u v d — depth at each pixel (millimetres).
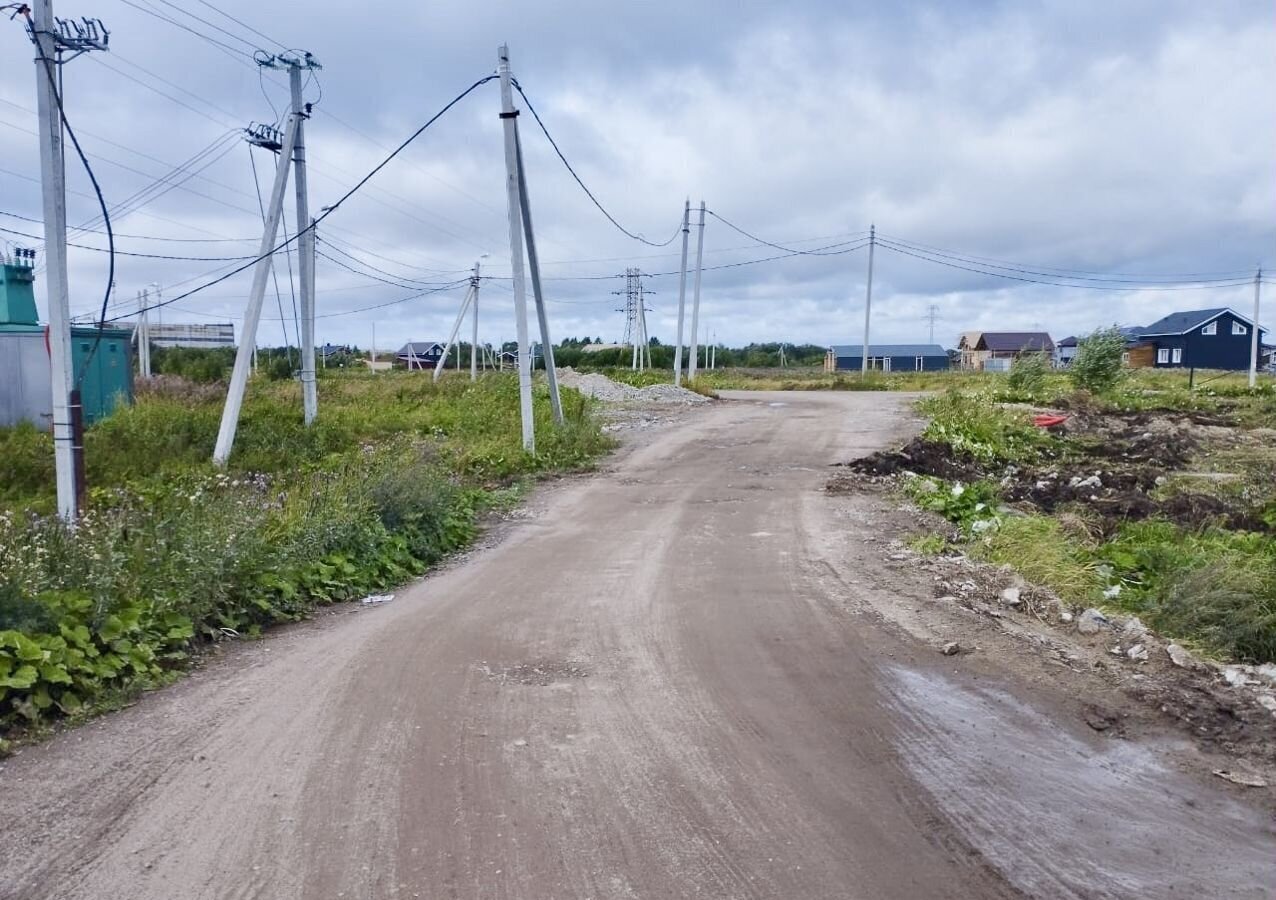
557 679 5641
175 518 7934
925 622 6746
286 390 30438
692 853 3713
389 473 10516
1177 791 4371
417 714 5098
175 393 26453
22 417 19078
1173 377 44188
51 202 11031
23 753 4676
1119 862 3729
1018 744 4816
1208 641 7047
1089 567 8688
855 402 28969
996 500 12414
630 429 21391
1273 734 5000
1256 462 16453
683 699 5320
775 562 8672
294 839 3801
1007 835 3912
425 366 96562
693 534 10117
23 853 3715
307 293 19188
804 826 3934
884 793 4246
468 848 3732
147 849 3736
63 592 6090
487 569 8836
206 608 6648
